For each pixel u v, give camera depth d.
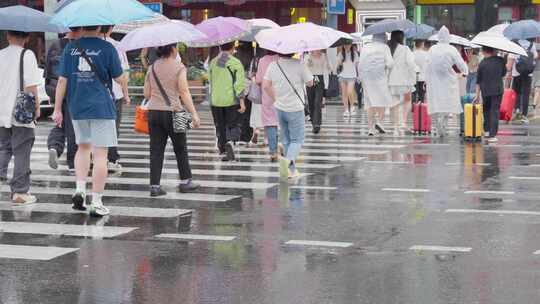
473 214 13.72
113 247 11.77
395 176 17.88
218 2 53.09
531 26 30.47
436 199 15.11
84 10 13.46
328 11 36.97
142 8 13.92
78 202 14.38
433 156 21.12
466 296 9.30
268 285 9.82
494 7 36.25
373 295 9.38
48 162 19.97
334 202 14.94
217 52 22.17
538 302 9.06
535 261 10.72
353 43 33.81
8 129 15.65
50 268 10.70
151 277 10.23
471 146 23.23
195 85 43.69
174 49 15.80
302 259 10.95
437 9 48.19
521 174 17.95
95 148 13.93
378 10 48.28
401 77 26.45
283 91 17.55
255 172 18.72
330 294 9.45
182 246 11.77
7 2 52.41
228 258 11.06
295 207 14.49
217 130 21.05
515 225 12.86
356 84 39.31
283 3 53.03
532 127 28.77
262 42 17.47
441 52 24.95
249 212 14.12
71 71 13.71
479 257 10.95
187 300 9.33
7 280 10.18
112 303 9.27
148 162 20.67
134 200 15.40
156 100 15.70
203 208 14.54
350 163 19.98
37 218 13.83
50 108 33.31
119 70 13.78
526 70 30.66
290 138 17.86
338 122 31.98
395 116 26.73
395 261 10.80
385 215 13.73
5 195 16.00
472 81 33.25
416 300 9.19
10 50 14.87
